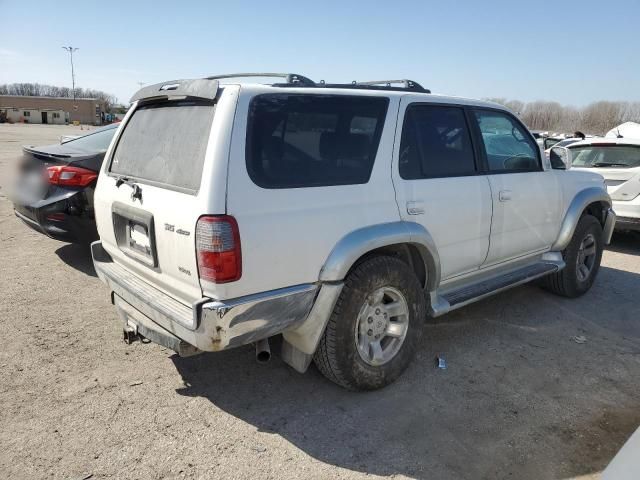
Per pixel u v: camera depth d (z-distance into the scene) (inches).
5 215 325.1
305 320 117.3
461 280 161.9
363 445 112.7
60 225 209.8
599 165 307.0
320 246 114.7
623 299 213.0
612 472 76.2
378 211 125.6
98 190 145.9
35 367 140.5
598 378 145.4
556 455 111.0
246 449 110.2
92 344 155.4
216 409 124.7
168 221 110.0
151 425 117.3
